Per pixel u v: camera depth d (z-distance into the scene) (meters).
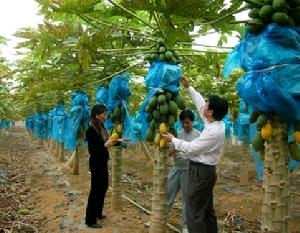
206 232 4.63
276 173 2.87
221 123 4.42
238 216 7.15
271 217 2.87
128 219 6.50
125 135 6.39
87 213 6.08
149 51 4.77
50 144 18.84
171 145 5.46
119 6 4.51
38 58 5.56
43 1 4.53
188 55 5.41
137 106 8.76
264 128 2.88
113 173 6.87
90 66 6.24
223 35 6.15
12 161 15.64
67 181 10.15
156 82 4.63
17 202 8.29
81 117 9.05
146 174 12.15
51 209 7.45
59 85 5.38
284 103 2.76
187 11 4.14
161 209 4.90
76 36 4.70
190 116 5.55
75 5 4.48
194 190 4.39
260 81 2.82
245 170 9.91
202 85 8.78
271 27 2.83
